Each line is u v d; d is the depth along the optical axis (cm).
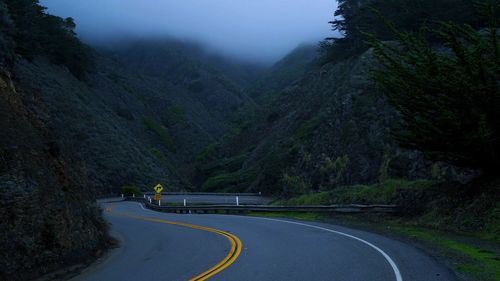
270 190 5519
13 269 949
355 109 4925
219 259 1202
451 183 1944
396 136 1944
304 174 4981
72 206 1332
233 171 8212
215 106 16738
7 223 990
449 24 1708
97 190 6262
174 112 13425
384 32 5641
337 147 4812
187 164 10912
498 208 1522
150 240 1752
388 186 2339
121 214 3462
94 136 7031
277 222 2233
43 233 1102
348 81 5472
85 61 10269
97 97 9731
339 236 1597
